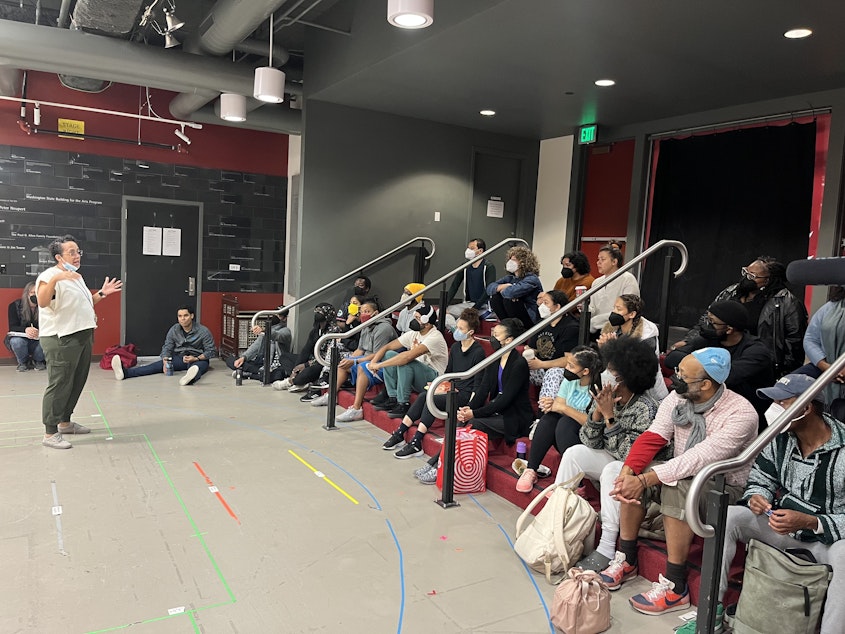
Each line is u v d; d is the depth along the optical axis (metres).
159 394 5.85
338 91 5.77
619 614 2.45
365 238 6.55
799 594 2.03
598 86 5.00
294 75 6.57
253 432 4.72
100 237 7.31
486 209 7.19
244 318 7.62
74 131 7.03
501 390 3.86
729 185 5.38
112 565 2.70
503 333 3.83
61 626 2.25
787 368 3.47
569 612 2.26
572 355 3.27
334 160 6.30
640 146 6.06
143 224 7.52
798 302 3.45
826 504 2.19
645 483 2.49
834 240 4.65
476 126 6.82
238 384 6.36
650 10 3.45
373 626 2.33
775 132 5.04
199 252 7.87
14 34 4.83
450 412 3.42
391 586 2.61
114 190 7.32
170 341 6.88
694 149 5.66
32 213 6.92
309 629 2.29
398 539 3.04
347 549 2.92
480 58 4.51
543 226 7.24
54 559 2.73
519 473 3.56
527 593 2.59
